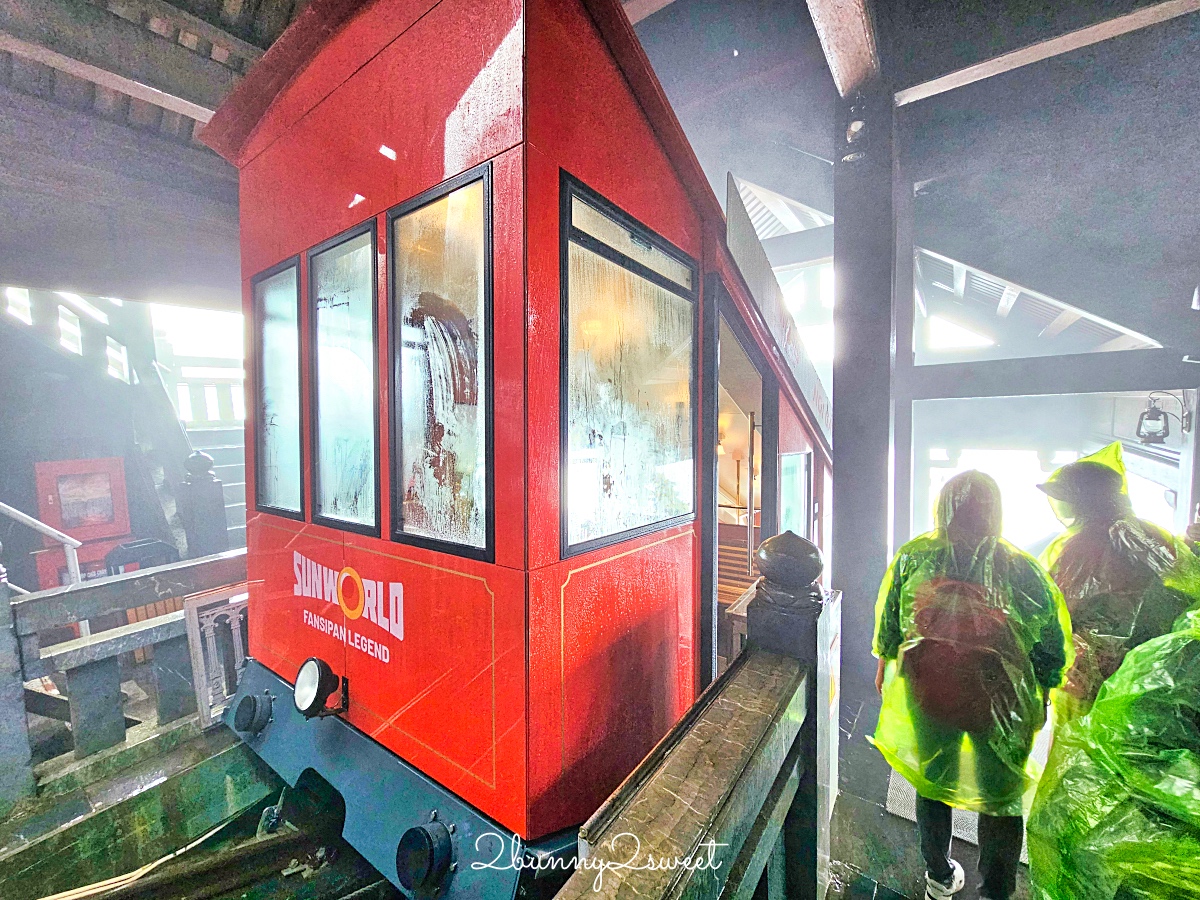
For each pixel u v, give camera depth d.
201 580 3.38
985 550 1.64
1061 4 2.83
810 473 4.84
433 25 1.75
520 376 1.52
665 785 1.08
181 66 2.93
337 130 2.16
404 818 1.79
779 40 4.48
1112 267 4.29
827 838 1.85
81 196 3.37
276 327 2.60
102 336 6.29
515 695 1.56
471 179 1.65
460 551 1.72
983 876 1.67
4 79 3.05
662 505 2.36
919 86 3.14
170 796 2.54
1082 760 1.29
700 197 2.55
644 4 3.70
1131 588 2.08
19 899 2.04
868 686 3.21
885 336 3.18
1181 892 0.99
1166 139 3.92
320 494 2.36
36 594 2.68
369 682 2.09
